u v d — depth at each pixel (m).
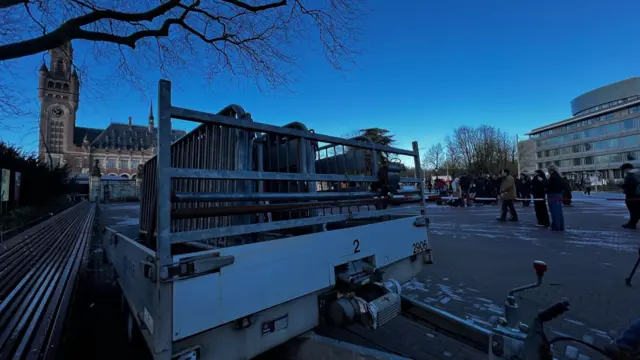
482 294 3.82
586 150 71.94
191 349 1.43
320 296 2.03
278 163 2.45
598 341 2.63
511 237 7.43
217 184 2.50
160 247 1.39
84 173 73.88
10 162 11.07
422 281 4.37
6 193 8.92
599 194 28.55
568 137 76.56
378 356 1.70
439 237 7.73
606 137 67.75
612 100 81.75
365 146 2.72
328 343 1.88
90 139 87.69
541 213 8.87
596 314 3.13
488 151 42.53
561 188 8.09
